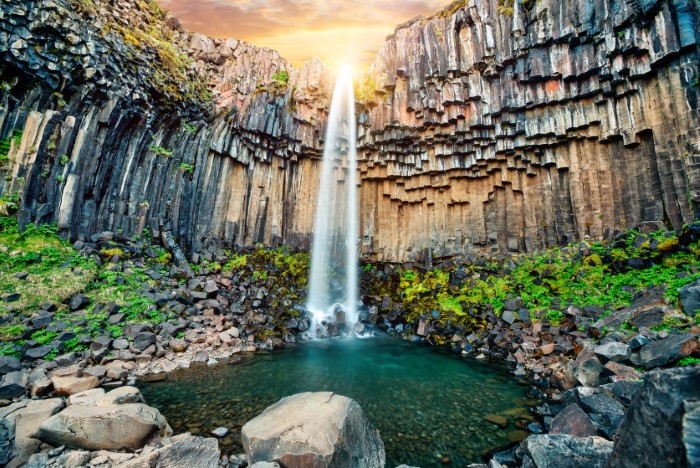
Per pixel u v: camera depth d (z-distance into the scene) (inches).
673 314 288.4
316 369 367.9
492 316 475.8
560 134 554.9
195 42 668.1
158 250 520.1
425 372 365.1
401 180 756.6
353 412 197.2
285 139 721.6
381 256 752.3
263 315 497.7
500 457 202.2
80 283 380.8
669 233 424.8
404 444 220.8
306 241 749.9
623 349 272.1
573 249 526.0
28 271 361.1
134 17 565.3
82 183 449.7
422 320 523.8
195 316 448.5
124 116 497.0
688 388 92.9
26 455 171.2
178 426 231.3
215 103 653.9
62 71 432.5
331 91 745.6
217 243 627.2
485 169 668.7
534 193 612.4
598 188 530.3
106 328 358.9
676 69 434.0
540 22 551.2
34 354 288.8
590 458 154.1
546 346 371.9
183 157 596.4
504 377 348.5
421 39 683.4
